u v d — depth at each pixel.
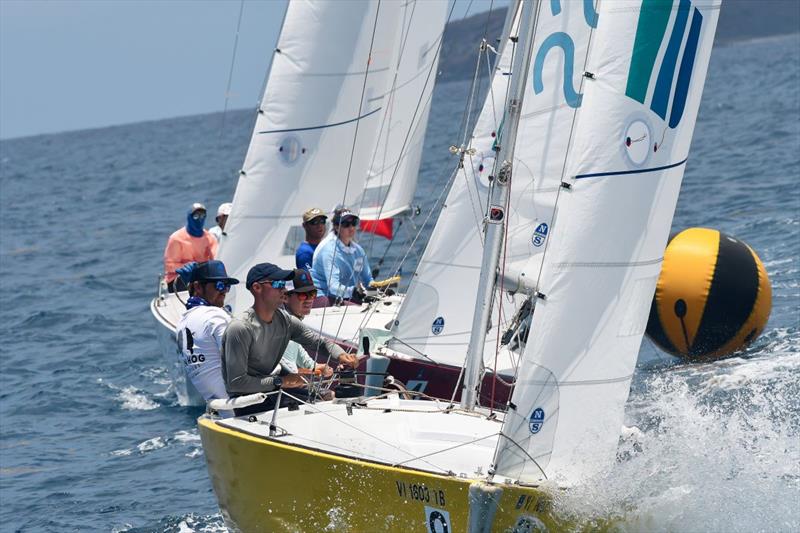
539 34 19.98
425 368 21.19
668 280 26.48
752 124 92.50
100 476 22.48
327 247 25.45
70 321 41.19
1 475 23.05
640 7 14.39
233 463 15.84
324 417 16.33
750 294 26.16
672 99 14.59
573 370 14.38
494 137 20.56
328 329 23.52
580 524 14.80
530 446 14.30
